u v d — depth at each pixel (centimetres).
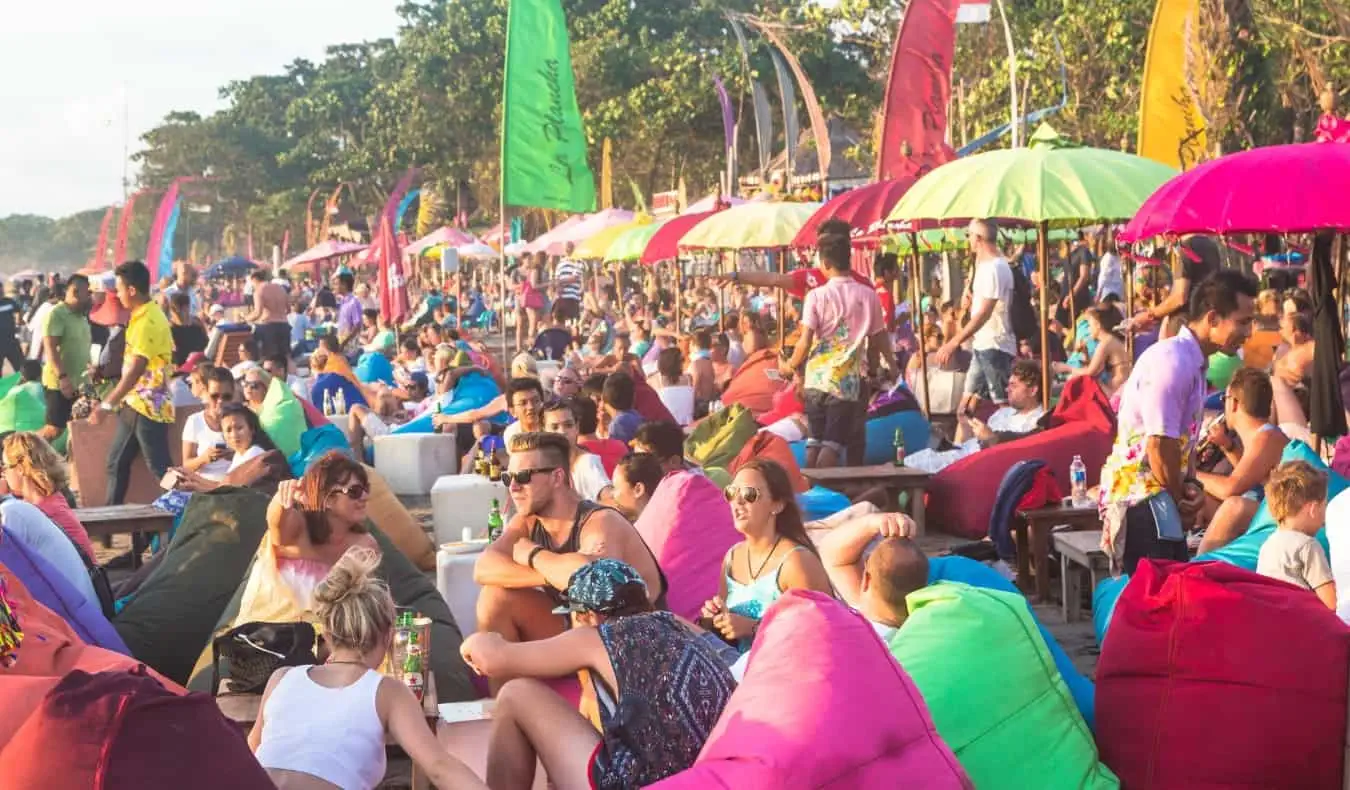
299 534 664
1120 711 518
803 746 419
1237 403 745
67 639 600
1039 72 3103
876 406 1257
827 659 439
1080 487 924
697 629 585
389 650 554
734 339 2027
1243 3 2155
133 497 1225
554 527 637
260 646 588
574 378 1371
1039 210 1077
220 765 395
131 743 388
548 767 484
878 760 426
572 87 1424
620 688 458
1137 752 511
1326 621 502
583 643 472
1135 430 682
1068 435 1055
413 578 744
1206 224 807
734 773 417
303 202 11269
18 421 1556
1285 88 2297
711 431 1202
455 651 680
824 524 719
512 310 3950
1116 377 1279
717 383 1698
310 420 1197
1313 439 873
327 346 1688
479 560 632
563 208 1438
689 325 2570
